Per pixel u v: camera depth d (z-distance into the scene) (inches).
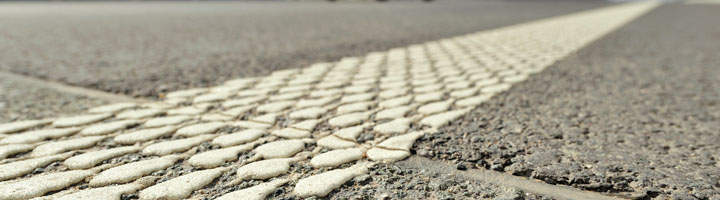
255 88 131.2
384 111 104.7
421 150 76.9
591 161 72.8
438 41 264.7
